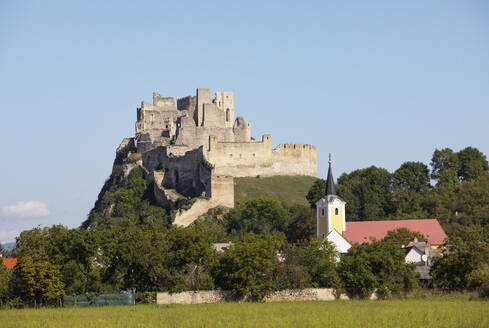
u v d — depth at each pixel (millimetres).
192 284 122938
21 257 124125
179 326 88625
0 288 115500
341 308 104250
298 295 121375
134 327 88625
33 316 99812
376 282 123000
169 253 128875
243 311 102062
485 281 121000
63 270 122812
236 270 121812
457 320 90625
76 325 90938
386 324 88625
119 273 127812
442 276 128000
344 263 126500
